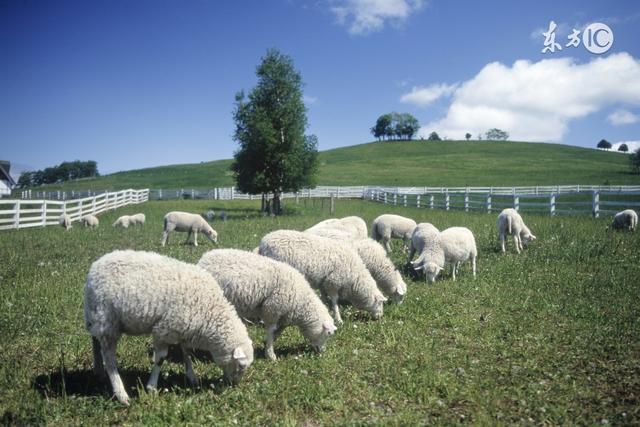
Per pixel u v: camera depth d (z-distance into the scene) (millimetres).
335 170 82188
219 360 5137
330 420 4555
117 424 4449
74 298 8266
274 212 32875
